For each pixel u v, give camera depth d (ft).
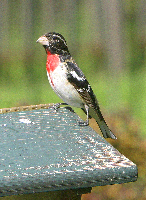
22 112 20.16
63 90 22.40
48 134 16.51
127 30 77.36
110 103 56.59
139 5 79.36
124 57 71.31
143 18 79.30
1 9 86.22
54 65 22.15
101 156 13.64
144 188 34.94
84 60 75.51
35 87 63.77
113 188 34.76
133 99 57.52
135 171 12.67
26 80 66.80
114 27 70.74
